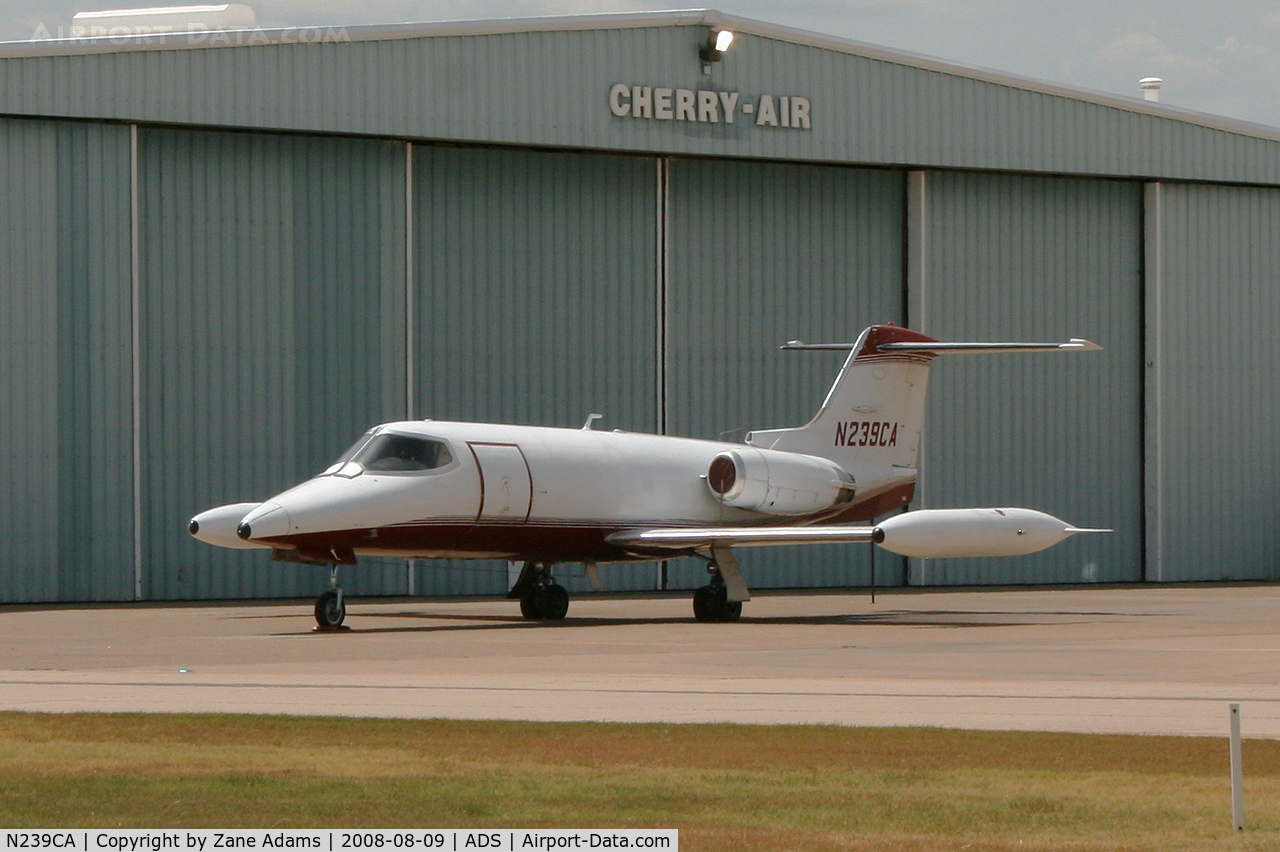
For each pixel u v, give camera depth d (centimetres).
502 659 6619
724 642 7644
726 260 14362
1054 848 3066
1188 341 16012
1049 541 9575
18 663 6425
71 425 11912
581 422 13800
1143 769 3925
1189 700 5225
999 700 5212
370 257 12900
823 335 14725
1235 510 16175
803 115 14188
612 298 13925
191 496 12331
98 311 12000
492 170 13488
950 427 15062
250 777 3731
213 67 12162
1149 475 15850
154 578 12181
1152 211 15875
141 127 12194
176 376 12319
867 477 11125
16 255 11788
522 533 9275
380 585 12925
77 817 3297
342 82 12544
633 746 4219
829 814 3384
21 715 4712
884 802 3506
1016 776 3822
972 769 3912
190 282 12369
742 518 10494
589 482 9594
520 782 3706
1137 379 15912
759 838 3145
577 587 13788
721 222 14338
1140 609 11238
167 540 12231
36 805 3403
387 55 12688
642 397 14025
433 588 13088
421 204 13238
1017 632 8531
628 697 5247
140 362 12200
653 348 14062
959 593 14050
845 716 4822
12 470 11756
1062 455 15538
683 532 9588
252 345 12544
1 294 11756
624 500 9794
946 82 14762
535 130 13200
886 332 11338
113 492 12006
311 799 3497
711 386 14300
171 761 3941
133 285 12081
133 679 5741
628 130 13550
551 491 9362
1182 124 15812
